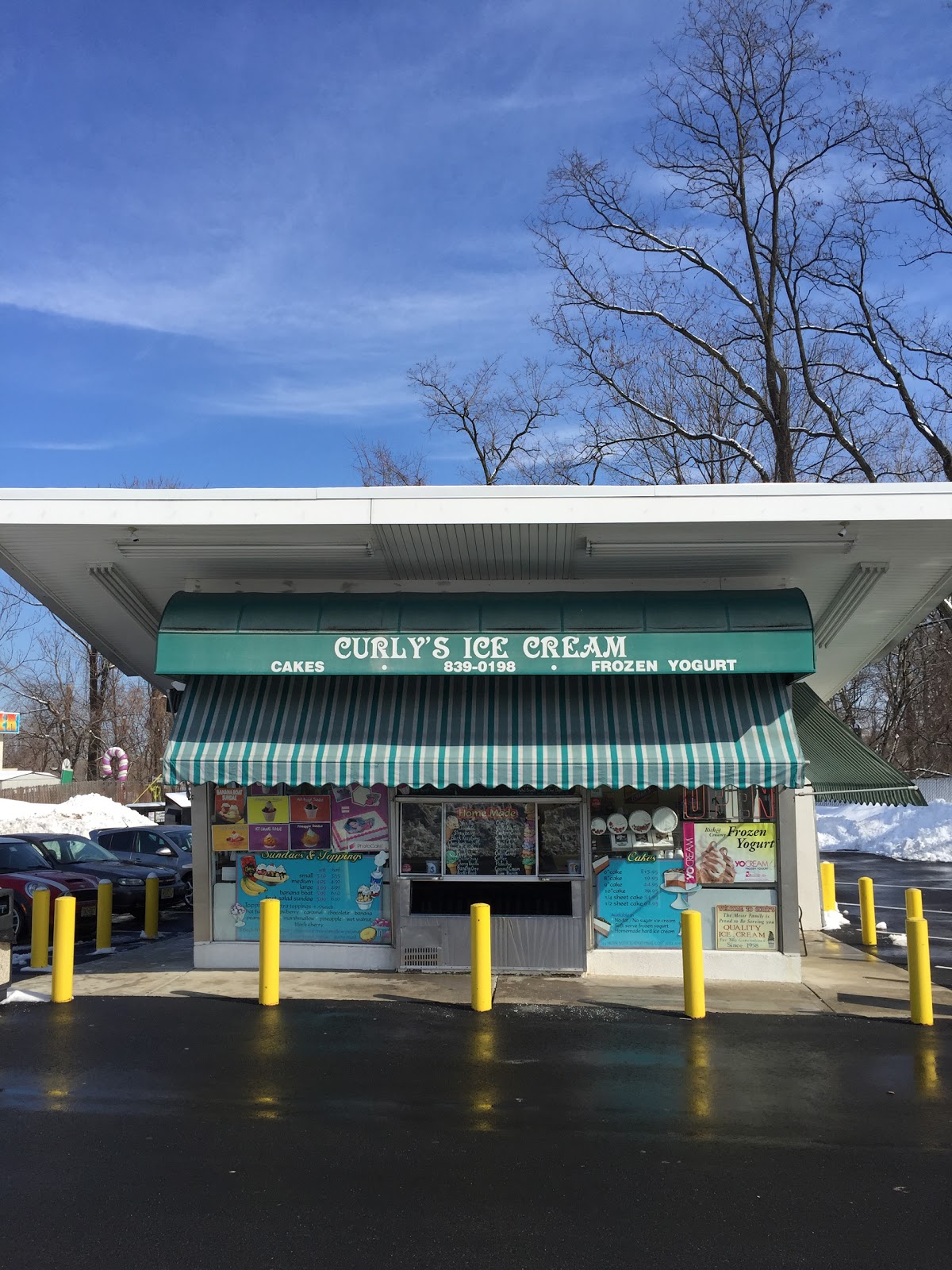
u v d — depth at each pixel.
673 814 10.84
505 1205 5.25
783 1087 7.18
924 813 32.47
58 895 14.70
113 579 11.09
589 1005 9.47
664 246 28.02
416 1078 7.31
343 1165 5.75
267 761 10.38
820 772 13.91
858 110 25.98
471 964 9.66
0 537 9.81
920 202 26.34
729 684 10.73
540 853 10.80
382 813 11.17
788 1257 4.73
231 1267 4.60
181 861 20.23
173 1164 5.75
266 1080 7.25
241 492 9.43
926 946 9.08
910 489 9.12
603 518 9.31
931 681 42.69
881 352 26.92
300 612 10.66
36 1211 5.15
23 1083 7.17
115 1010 9.25
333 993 9.90
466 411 32.59
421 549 10.33
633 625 10.41
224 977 10.70
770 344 26.75
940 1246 4.84
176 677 11.83
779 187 26.80
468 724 10.55
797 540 9.79
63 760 46.06
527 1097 6.92
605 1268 4.62
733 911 10.73
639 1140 6.17
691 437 26.95
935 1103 6.86
